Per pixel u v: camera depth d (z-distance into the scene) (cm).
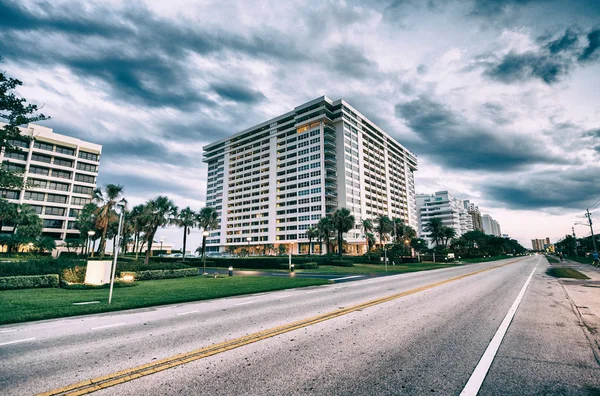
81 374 427
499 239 10700
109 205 4122
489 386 383
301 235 9019
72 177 7569
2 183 2006
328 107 9544
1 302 1045
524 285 1603
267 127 11044
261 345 567
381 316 828
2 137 1936
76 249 6956
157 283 1825
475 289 1437
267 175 10500
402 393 364
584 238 9694
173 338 620
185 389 378
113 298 1179
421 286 1603
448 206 15925
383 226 7006
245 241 10638
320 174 8912
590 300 1089
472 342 572
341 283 1927
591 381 395
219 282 1903
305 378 411
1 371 440
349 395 359
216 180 13075
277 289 1552
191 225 5584
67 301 1085
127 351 534
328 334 643
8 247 5506
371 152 10619
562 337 604
